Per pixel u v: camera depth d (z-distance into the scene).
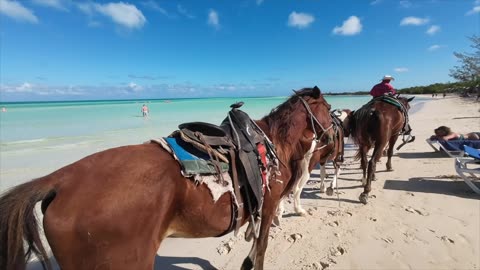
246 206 2.35
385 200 5.35
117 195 1.67
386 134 5.47
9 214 1.52
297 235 4.05
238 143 2.30
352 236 4.06
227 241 4.00
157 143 2.11
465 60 30.66
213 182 2.05
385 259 3.50
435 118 18.75
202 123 2.24
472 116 18.55
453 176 6.52
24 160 8.44
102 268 1.65
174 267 3.41
